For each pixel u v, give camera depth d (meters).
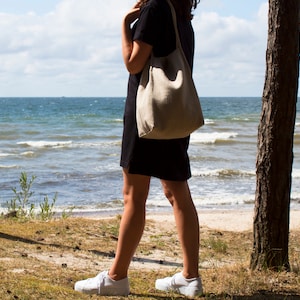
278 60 6.20
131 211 4.84
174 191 4.89
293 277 6.20
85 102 180.50
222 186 21.39
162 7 4.53
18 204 17.12
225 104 145.50
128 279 5.52
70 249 8.35
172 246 9.49
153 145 4.64
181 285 5.21
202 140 40.53
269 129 6.36
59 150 34.75
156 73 4.47
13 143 39.19
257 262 6.54
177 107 4.40
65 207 17.08
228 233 11.12
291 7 6.13
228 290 5.54
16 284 5.28
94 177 23.61
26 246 8.14
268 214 6.46
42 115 80.38
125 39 4.66
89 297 5.00
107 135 46.09
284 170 6.43
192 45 4.84
